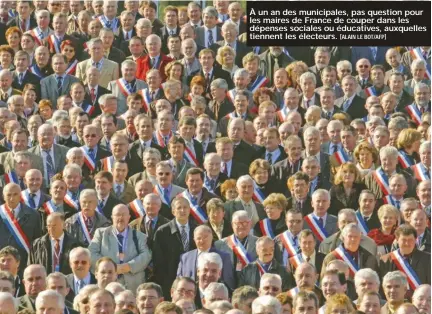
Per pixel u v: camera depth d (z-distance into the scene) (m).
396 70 66.50
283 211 52.62
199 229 49.66
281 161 56.38
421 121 63.50
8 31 66.62
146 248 50.69
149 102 62.81
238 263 49.81
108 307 42.72
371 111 62.31
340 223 50.84
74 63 65.50
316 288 46.88
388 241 51.22
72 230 51.22
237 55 67.56
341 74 65.06
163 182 54.03
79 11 69.44
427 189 54.31
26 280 45.53
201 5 74.19
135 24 68.38
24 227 51.66
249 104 63.00
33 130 58.03
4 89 63.22
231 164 56.50
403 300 46.28
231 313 41.00
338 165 57.44
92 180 54.69
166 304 41.69
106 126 58.34
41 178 53.22
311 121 60.84
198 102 61.50
